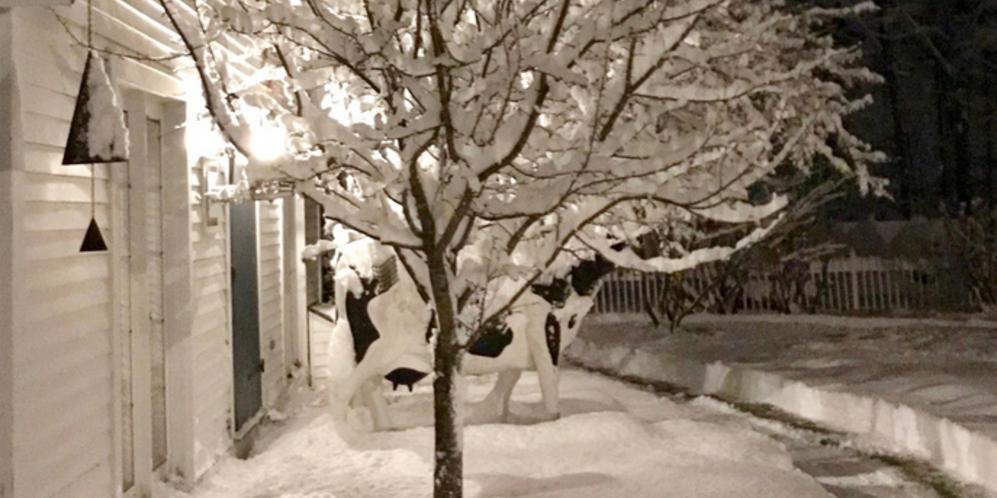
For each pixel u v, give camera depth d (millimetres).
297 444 7754
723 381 11383
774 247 16594
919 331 14242
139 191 6000
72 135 4246
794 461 8016
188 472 6395
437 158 5199
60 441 4523
